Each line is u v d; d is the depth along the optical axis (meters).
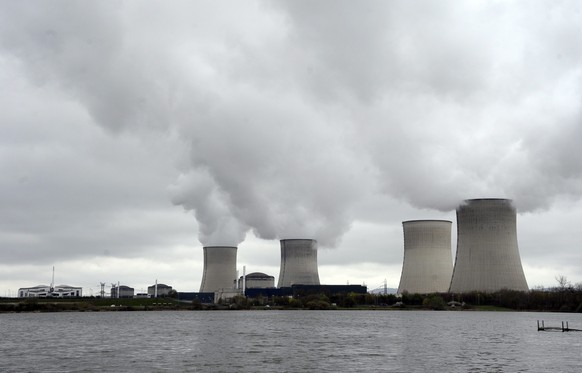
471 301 155.88
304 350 65.00
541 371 50.12
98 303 193.50
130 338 81.44
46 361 56.56
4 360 57.41
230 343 73.31
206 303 190.12
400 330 94.50
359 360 56.56
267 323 115.38
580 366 52.81
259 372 49.72
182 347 68.81
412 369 51.09
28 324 115.50
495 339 77.62
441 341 75.00
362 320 124.19
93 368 52.03
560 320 122.44
